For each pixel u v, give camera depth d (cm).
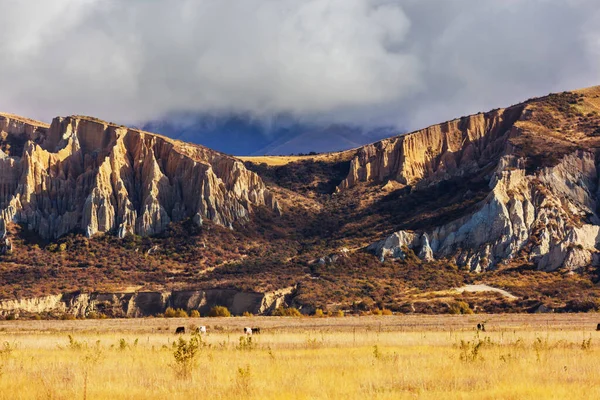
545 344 7112
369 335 9369
